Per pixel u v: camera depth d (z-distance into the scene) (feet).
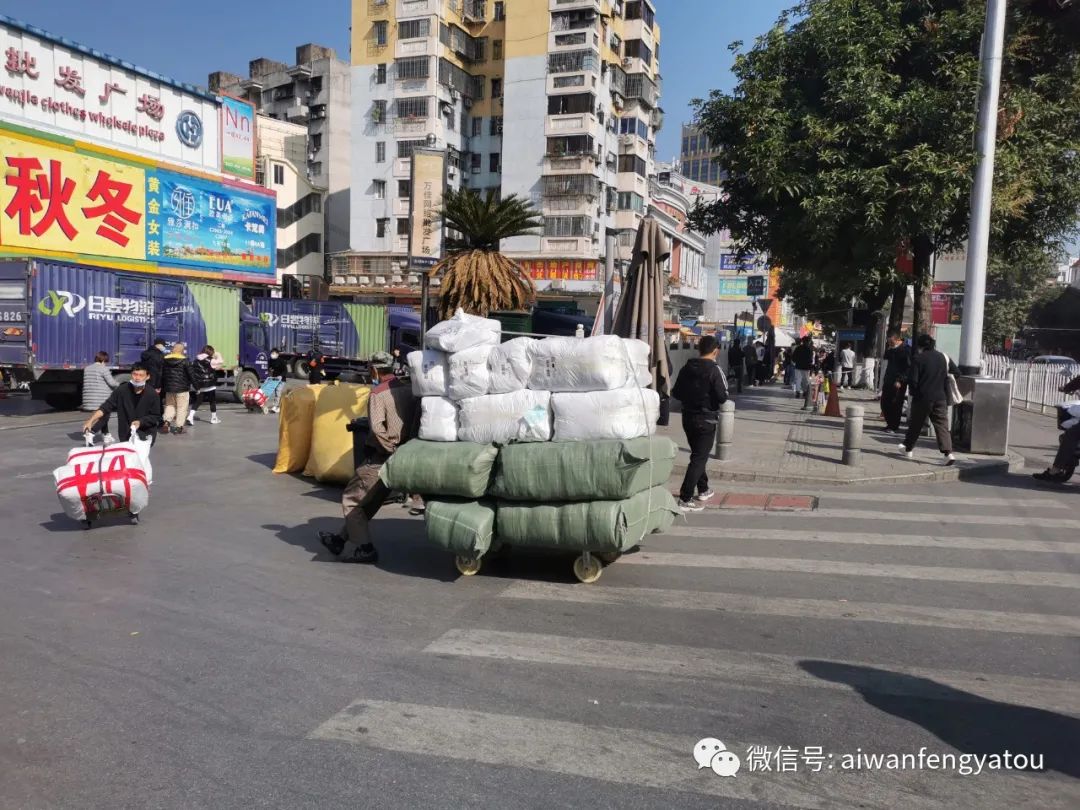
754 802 10.03
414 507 26.96
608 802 10.00
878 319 93.81
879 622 16.56
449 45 159.84
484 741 11.52
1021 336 188.85
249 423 52.01
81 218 80.07
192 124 95.04
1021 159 47.80
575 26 150.71
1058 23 25.41
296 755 11.13
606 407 18.39
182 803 9.96
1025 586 19.07
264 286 110.63
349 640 15.51
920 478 33.94
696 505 28.27
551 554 21.90
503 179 156.97
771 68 54.34
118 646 15.15
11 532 24.12
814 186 49.49
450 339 19.43
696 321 174.19
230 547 22.66
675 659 14.57
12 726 11.98
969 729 11.93
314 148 183.73
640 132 169.78
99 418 33.12
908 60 51.80
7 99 73.77
